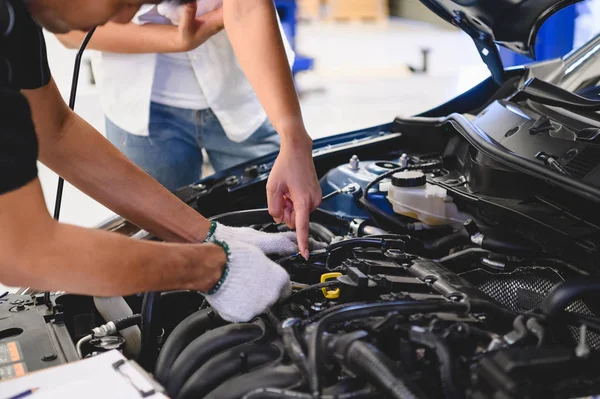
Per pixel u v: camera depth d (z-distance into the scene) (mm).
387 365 799
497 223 1303
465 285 1077
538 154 1280
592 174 1186
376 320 938
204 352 993
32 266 784
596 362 841
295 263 1223
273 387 878
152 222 1161
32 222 774
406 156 1637
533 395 773
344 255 1254
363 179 1572
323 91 4984
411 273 1150
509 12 1311
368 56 5574
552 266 1161
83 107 3893
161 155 2035
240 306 1002
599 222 1135
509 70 1726
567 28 2971
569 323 958
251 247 1037
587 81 1644
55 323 1117
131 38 1799
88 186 1133
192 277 949
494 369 773
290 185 1256
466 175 1475
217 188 1613
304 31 6219
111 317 1214
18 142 744
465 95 1888
